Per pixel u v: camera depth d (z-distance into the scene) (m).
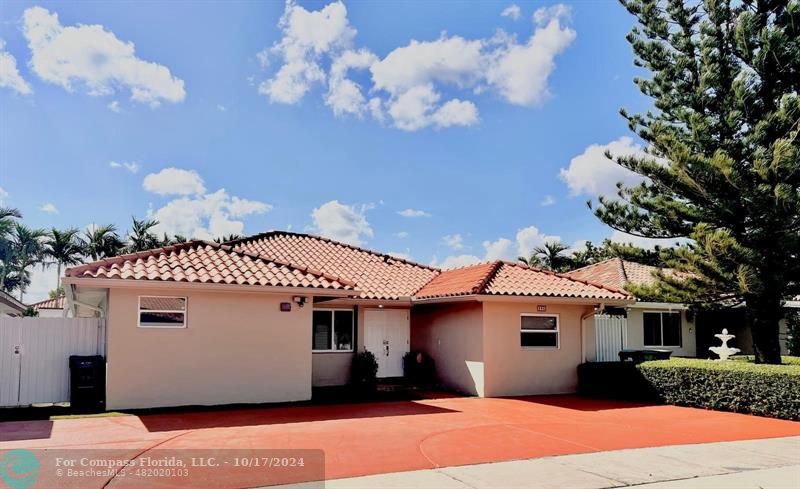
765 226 15.12
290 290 12.95
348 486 6.58
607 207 18.34
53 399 12.11
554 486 6.71
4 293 20.11
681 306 21.97
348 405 13.03
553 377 15.98
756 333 15.85
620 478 7.11
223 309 12.73
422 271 20.98
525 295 15.16
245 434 9.50
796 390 11.49
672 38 17.14
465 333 15.95
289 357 13.31
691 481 7.04
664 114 17.55
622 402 14.40
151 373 11.93
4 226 42.12
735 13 16.19
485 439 9.43
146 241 42.44
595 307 16.64
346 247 22.16
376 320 18.39
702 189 15.84
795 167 13.98
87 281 11.02
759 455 8.48
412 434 9.71
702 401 13.25
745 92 15.12
